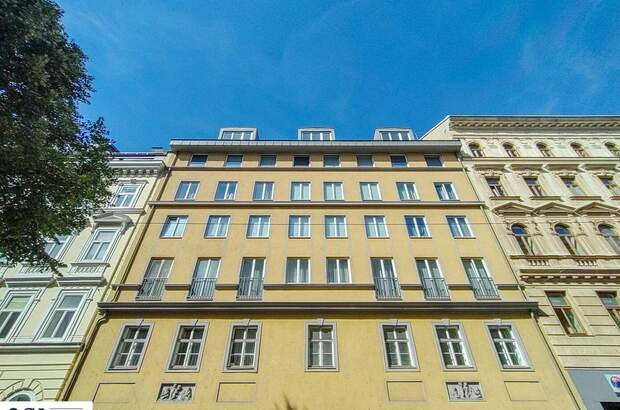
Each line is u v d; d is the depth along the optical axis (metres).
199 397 11.02
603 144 20.78
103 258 15.27
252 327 12.90
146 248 15.49
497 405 10.83
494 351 12.11
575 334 12.46
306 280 14.52
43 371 11.57
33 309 13.34
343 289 13.97
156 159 20.36
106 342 12.33
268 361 11.84
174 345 12.29
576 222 16.28
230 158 20.69
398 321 12.94
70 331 12.64
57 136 10.45
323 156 20.73
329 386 11.24
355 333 12.61
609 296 13.71
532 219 16.55
